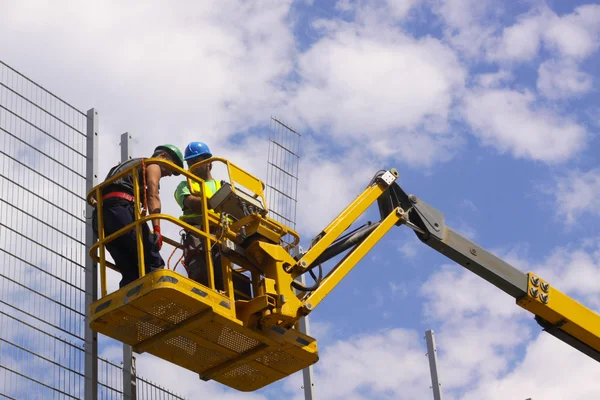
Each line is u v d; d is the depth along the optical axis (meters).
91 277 13.02
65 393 12.23
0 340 11.74
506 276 15.59
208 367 13.20
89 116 13.79
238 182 13.00
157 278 11.62
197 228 12.88
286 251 13.32
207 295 11.96
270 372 13.38
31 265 12.37
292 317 12.62
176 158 13.42
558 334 16.02
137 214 12.12
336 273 13.59
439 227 15.24
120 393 12.95
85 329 12.73
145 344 12.51
